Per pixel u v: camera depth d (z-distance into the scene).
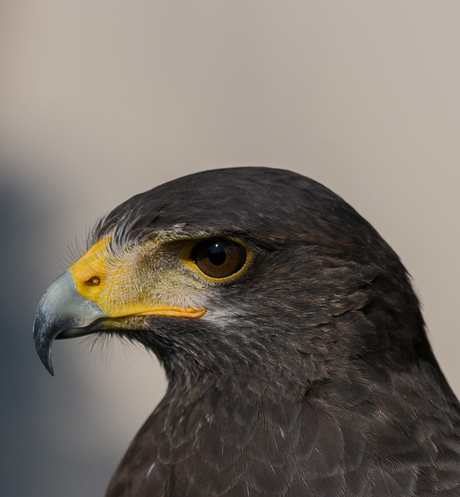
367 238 1.56
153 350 1.58
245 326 1.56
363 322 1.55
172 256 1.56
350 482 1.54
